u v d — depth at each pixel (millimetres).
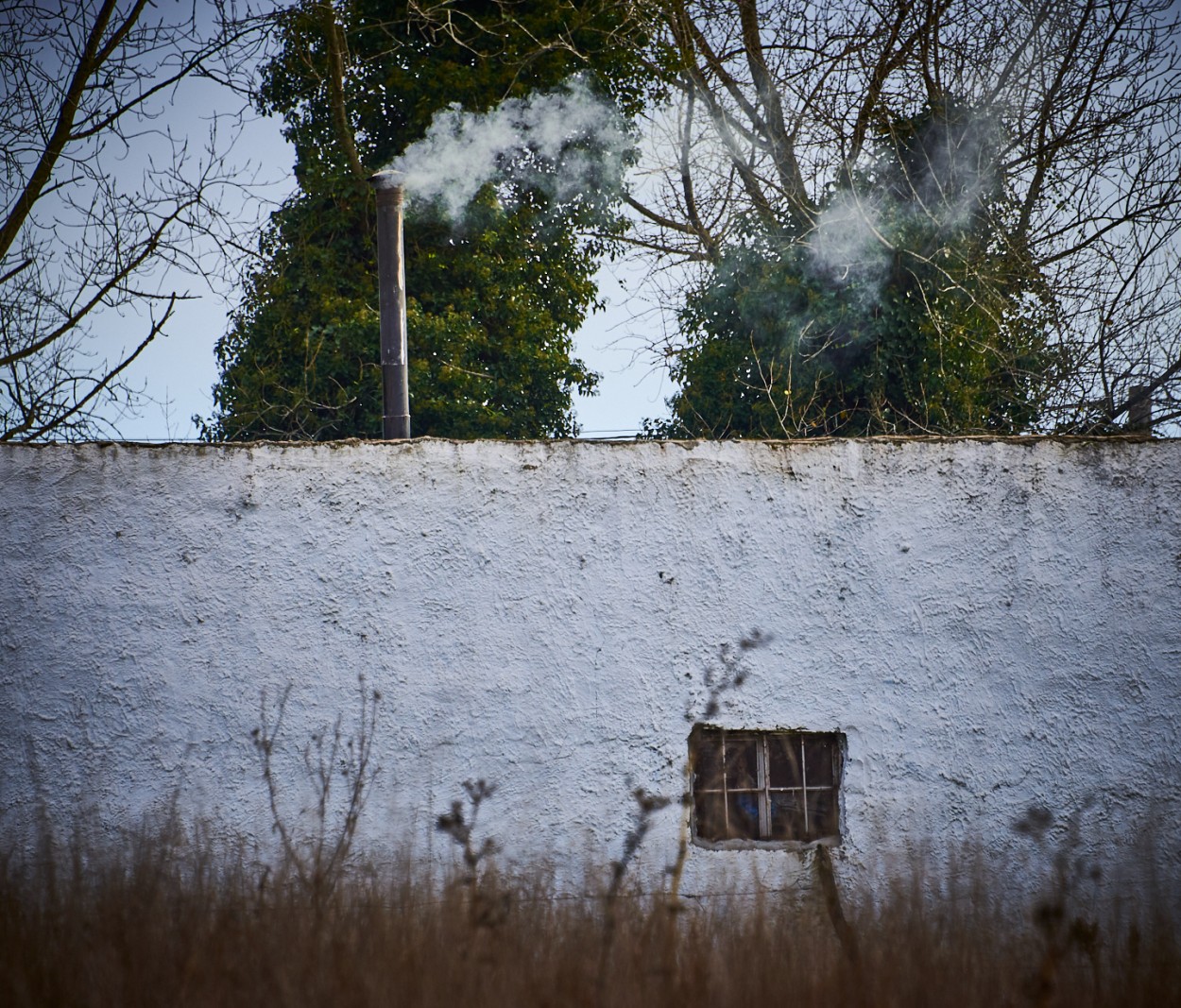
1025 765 5598
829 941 4641
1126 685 5637
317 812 5457
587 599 5625
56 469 5551
